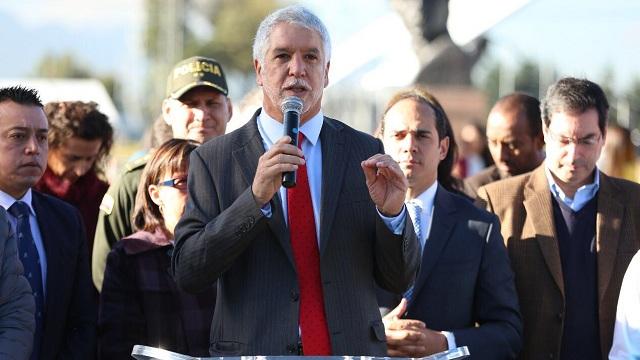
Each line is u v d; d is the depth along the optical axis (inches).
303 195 204.7
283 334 197.5
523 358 267.1
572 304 264.4
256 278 200.2
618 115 1264.8
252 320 198.7
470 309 258.7
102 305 259.1
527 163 336.5
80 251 263.6
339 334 199.2
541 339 264.2
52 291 251.6
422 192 265.3
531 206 271.6
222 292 204.4
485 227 261.9
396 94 283.7
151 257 260.8
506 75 1637.6
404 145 263.0
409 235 198.5
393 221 197.5
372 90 1063.6
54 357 250.7
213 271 195.2
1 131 249.3
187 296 258.2
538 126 335.0
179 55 2684.5
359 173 207.5
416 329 244.8
